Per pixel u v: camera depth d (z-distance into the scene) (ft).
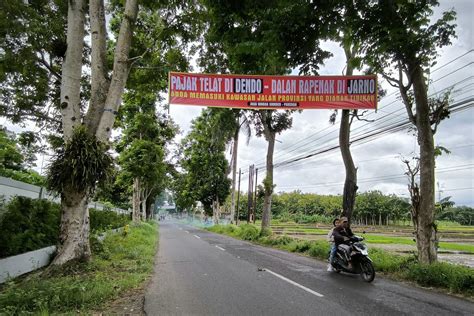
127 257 45.06
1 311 19.70
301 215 305.12
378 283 32.01
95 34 37.86
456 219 345.92
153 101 93.86
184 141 156.35
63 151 33.78
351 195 49.26
